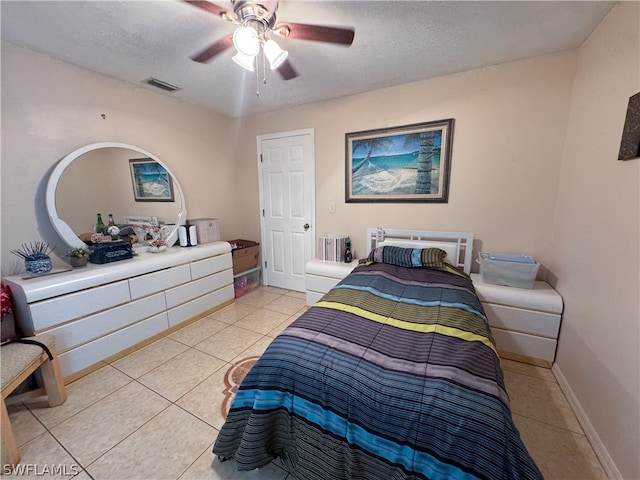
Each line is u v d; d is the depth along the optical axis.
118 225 2.52
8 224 1.96
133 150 2.61
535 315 2.08
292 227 3.62
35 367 1.58
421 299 1.81
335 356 1.21
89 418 1.66
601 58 1.68
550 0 1.50
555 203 2.27
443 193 2.66
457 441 0.91
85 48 1.97
